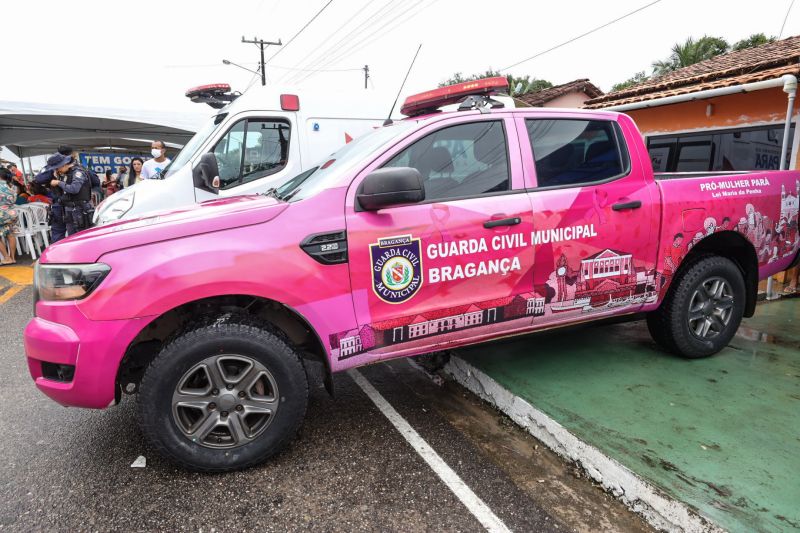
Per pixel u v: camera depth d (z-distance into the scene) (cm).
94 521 225
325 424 310
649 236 326
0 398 356
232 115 550
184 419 249
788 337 415
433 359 394
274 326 262
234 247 242
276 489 246
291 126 573
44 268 239
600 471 247
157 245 237
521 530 217
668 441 261
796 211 390
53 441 294
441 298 280
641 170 329
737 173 380
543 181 304
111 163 1505
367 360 275
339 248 257
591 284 314
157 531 219
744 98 696
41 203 985
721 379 335
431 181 284
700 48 2242
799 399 307
